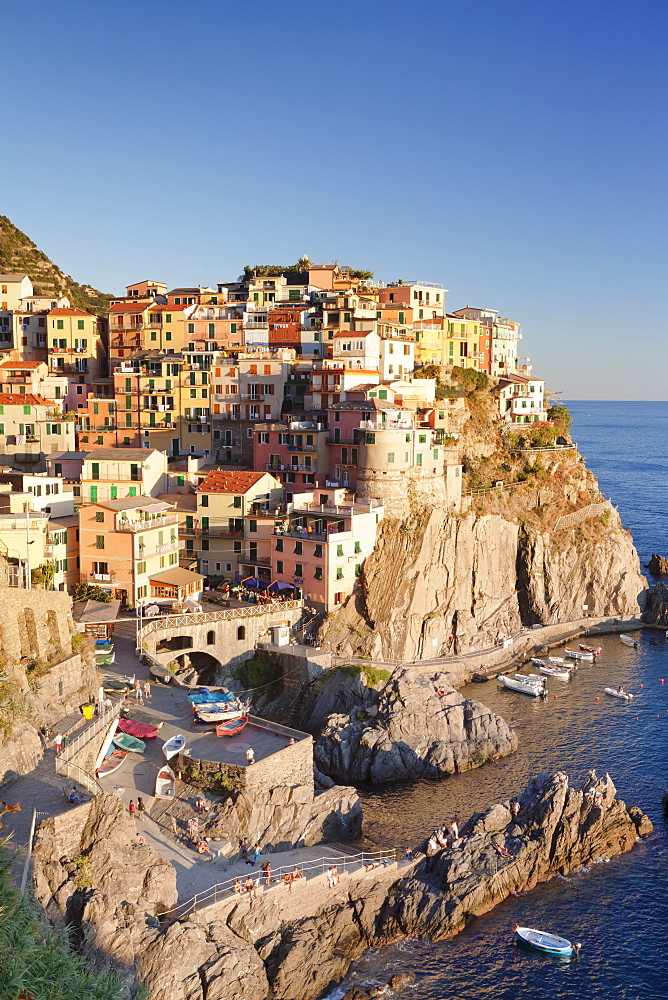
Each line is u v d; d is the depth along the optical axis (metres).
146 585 107.44
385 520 119.44
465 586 125.56
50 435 136.50
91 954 51.72
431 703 94.12
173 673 97.94
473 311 194.62
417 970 63.44
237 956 57.59
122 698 82.62
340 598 112.31
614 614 139.25
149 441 147.62
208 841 68.00
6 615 73.75
